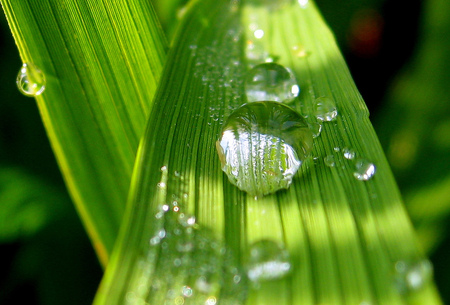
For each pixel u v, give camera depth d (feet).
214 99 0.21
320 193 0.19
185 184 0.19
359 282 0.18
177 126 0.20
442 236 0.25
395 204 0.18
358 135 0.20
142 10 0.21
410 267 0.18
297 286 0.18
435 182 0.26
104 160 0.21
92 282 0.26
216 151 0.20
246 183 0.19
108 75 0.21
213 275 0.18
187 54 0.21
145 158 0.19
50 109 0.21
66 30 0.21
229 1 0.23
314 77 0.21
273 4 0.23
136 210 0.18
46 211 0.26
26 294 0.26
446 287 0.24
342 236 0.18
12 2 0.20
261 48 0.22
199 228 0.18
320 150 0.19
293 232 0.18
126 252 0.18
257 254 0.18
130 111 0.21
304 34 0.22
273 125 0.20
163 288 0.18
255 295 0.18
